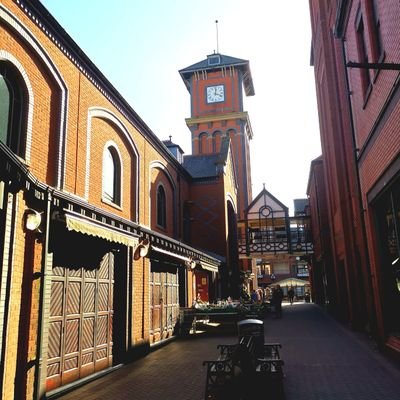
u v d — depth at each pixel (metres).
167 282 15.24
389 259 9.98
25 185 6.82
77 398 7.55
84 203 8.23
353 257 15.80
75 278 8.99
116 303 11.06
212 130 48.88
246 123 49.28
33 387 7.09
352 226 15.75
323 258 25.45
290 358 10.58
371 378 8.16
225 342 14.09
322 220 25.33
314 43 21.30
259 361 6.91
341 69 15.03
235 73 50.38
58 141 9.05
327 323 19.11
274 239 35.28
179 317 16.25
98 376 9.23
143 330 12.19
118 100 12.25
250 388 6.64
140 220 13.52
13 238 6.80
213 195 23.61
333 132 16.91
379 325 10.58
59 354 8.13
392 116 7.82
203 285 20.27
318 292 35.44
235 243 28.14
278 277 63.50
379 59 8.59
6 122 7.81
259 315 20.61
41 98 8.69
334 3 15.54
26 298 7.20
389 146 8.27
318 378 8.33
